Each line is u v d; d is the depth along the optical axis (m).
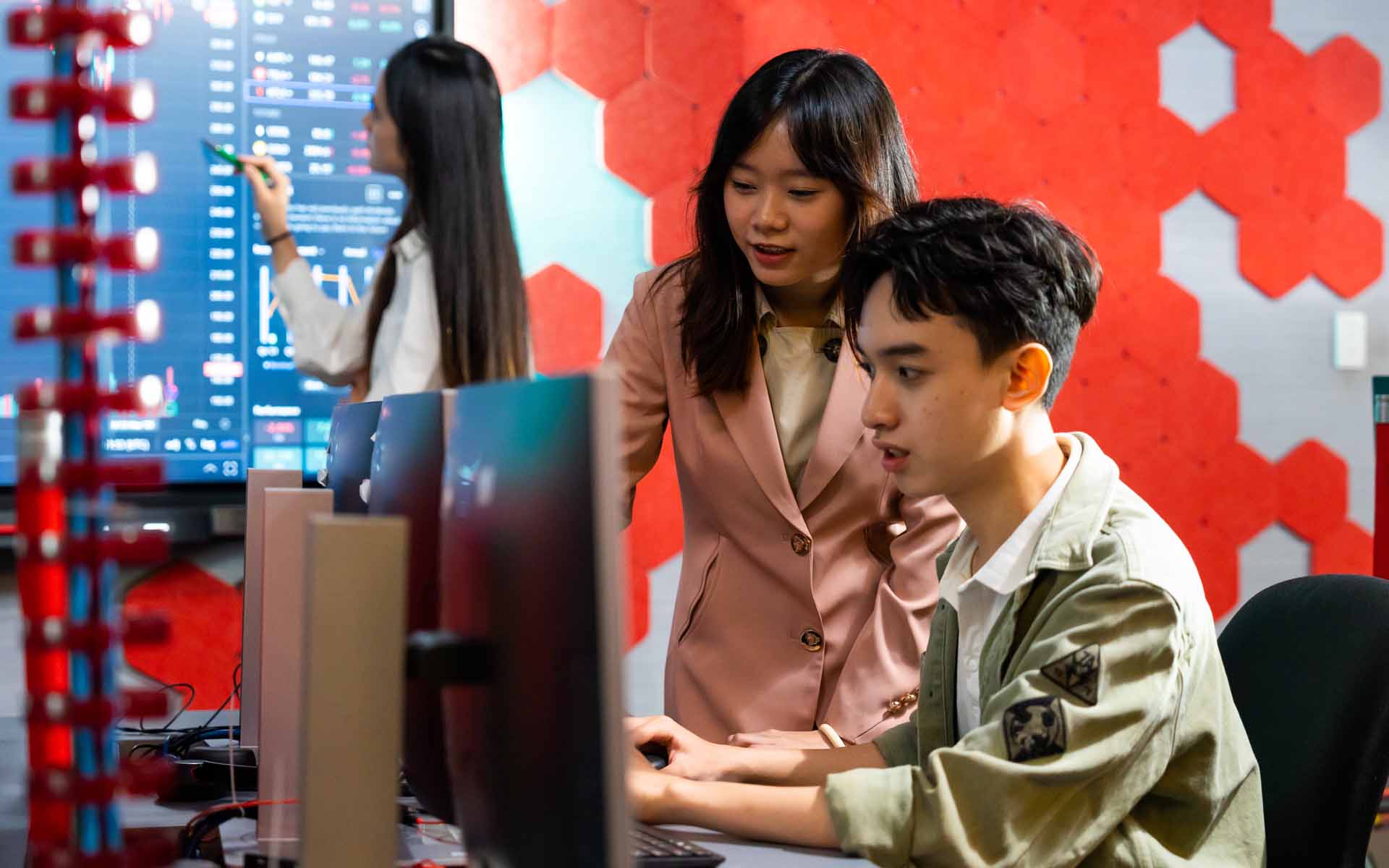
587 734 0.61
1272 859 1.23
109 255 0.64
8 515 2.54
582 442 0.62
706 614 1.59
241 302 2.70
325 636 0.69
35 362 2.55
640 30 2.92
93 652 0.64
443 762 0.88
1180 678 1.04
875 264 1.11
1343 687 1.20
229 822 1.17
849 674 1.52
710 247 1.54
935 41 3.07
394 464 1.00
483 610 0.73
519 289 1.89
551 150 2.89
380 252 2.76
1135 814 1.11
